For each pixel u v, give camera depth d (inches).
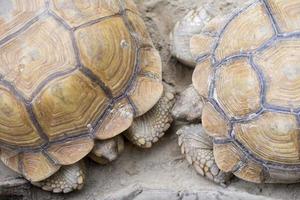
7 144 181.8
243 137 170.1
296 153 166.1
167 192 179.3
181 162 190.7
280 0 172.1
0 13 178.4
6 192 187.9
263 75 166.9
